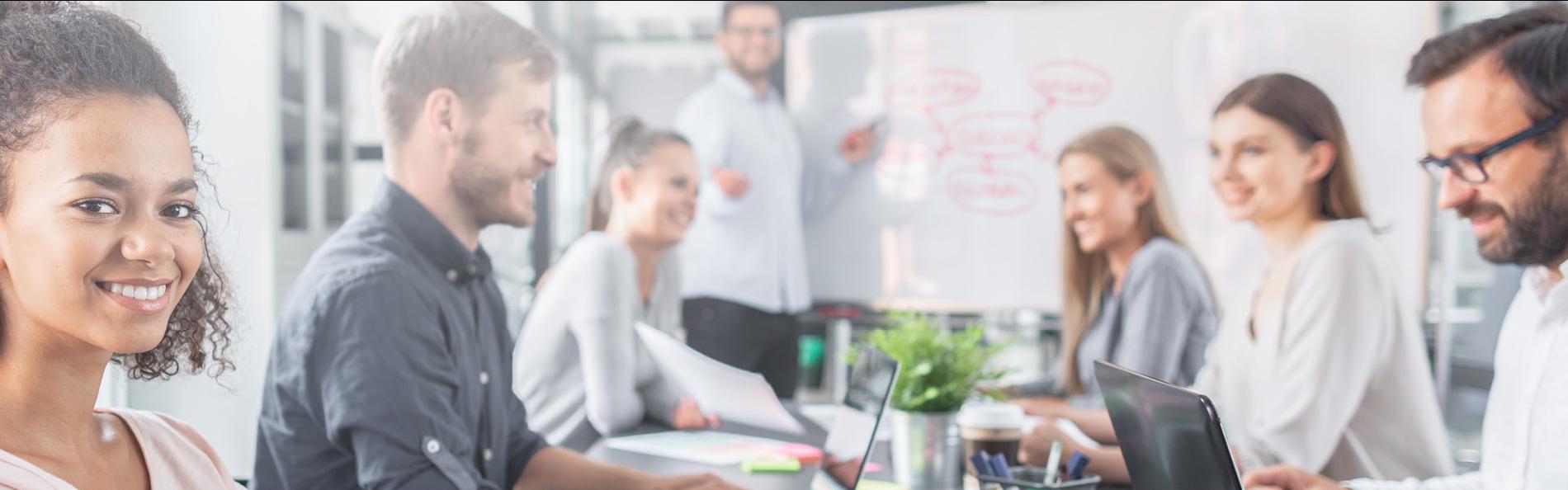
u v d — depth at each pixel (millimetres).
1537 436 1450
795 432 2203
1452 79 1675
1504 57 1612
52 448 879
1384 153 3336
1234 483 954
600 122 3670
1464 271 3357
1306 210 3197
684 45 3666
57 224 829
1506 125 1604
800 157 3656
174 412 2754
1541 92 1564
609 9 3635
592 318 2367
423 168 1844
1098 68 3510
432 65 1843
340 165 3350
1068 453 1803
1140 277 3416
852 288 3668
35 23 870
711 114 3604
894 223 3633
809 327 3691
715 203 3578
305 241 3102
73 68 849
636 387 2391
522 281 3670
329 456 1554
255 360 2832
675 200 3457
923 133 3611
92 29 882
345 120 3369
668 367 2260
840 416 1837
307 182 3129
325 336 1504
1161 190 3430
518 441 1850
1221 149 3312
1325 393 2859
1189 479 1073
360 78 3379
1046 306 3535
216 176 2861
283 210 2982
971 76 3580
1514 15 1647
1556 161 1574
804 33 3631
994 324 3564
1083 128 3512
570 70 3656
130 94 873
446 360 1576
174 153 892
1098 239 3475
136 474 983
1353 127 3348
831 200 3664
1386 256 3012
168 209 894
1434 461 2820
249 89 2867
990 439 1755
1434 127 1712
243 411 2807
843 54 3617
